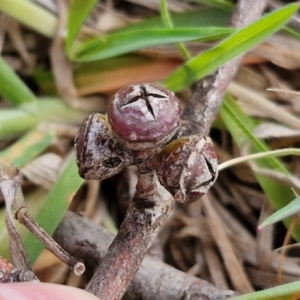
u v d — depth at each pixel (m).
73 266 0.08
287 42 0.12
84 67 0.13
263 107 0.12
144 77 0.13
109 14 0.13
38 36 0.14
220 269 0.12
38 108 0.12
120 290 0.08
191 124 0.10
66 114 0.13
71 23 0.12
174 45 0.12
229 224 0.12
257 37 0.10
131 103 0.07
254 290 0.11
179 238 0.12
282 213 0.09
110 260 0.08
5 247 0.10
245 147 0.12
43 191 0.12
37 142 0.12
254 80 0.13
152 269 0.10
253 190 0.12
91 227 0.10
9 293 0.07
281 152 0.10
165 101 0.07
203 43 0.12
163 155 0.07
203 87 0.11
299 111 0.12
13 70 0.13
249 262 0.12
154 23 0.13
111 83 0.13
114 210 0.12
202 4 0.13
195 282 0.10
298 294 0.08
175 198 0.07
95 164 0.07
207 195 0.12
